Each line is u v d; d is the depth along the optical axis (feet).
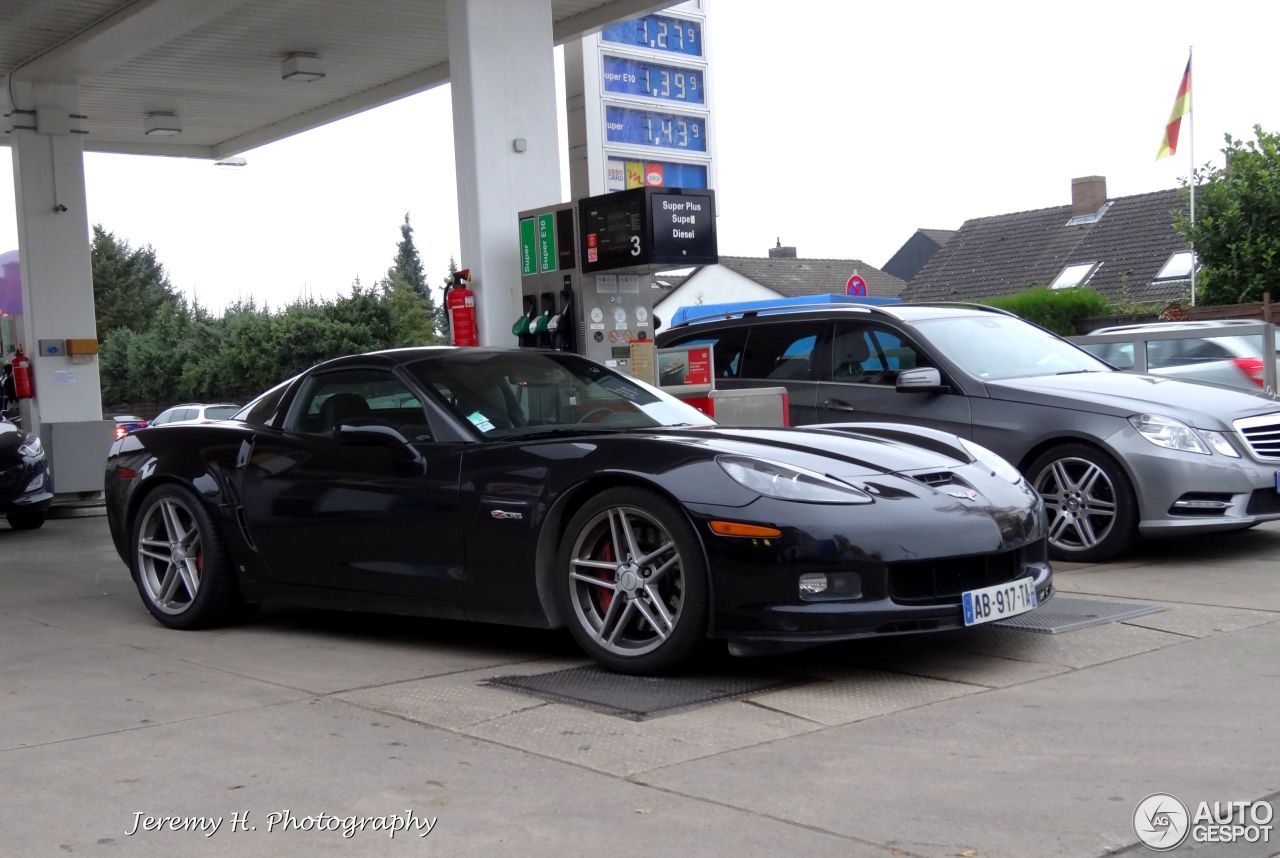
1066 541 22.61
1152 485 21.34
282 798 10.81
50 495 36.96
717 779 10.98
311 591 17.70
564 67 44.01
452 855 9.47
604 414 17.65
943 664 14.98
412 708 13.69
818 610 13.56
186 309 178.29
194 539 19.01
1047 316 60.75
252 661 16.52
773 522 13.70
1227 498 21.38
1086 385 23.11
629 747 11.99
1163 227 122.72
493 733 12.62
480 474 15.83
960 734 12.12
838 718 12.83
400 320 118.42
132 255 209.15
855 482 14.30
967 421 23.41
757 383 26.73
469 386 17.38
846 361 25.63
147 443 19.86
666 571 14.46
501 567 15.58
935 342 24.57
